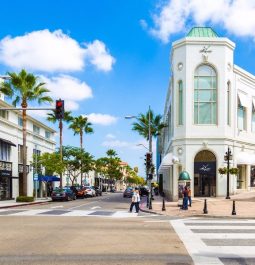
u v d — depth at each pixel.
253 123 48.72
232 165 41.97
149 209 27.56
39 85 42.69
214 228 15.68
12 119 49.66
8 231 14.74
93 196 59.03
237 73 44.00
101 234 13.89
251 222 18.19
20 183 52.75
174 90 42.16
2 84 41.50
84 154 71.56
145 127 59.34
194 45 41.00
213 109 41.03
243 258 9.76
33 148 58.09
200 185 40.78
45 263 9.05
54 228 15.73
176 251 10.61
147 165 33.25
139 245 11.54
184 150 40.75
